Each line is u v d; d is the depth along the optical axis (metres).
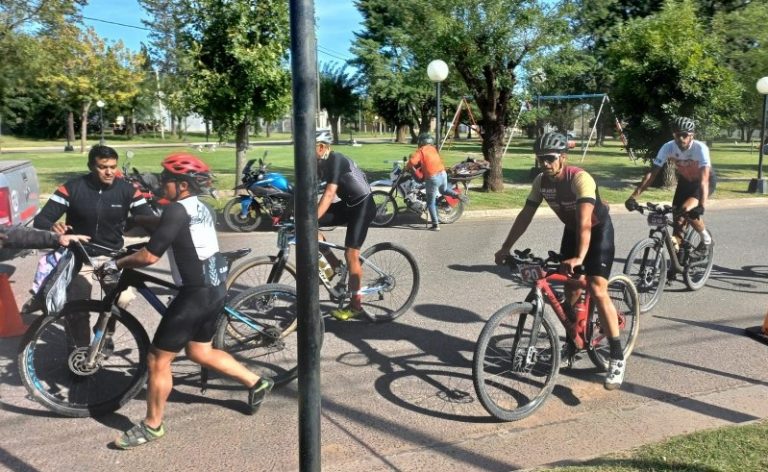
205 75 12.48
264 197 10.59
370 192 5.52
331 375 4.66
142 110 55.25
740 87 17.00
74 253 4.26
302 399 2.21
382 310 5.99
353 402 4.21
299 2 1.98
